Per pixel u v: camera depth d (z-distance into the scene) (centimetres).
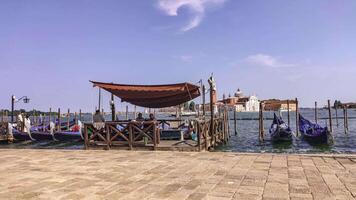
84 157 1088
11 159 1062
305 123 3098
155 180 719
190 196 590
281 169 812
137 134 1509
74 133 2911
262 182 682
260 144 2711
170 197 586
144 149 1410
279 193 598
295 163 893
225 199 569
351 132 3769
